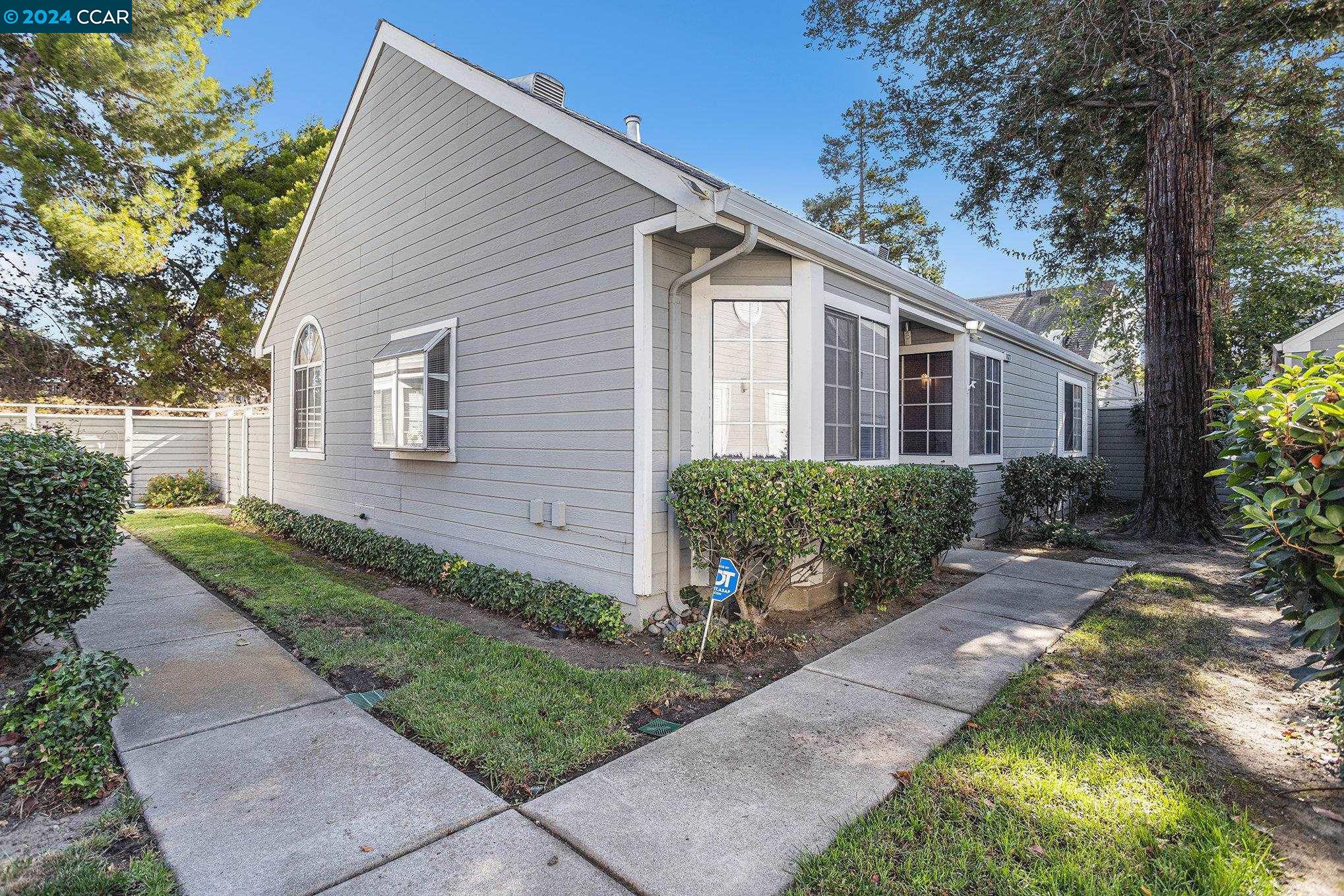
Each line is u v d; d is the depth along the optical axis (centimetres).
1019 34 816
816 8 1048
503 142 594
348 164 851
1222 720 328
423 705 348
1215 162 1023
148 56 1173
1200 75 749
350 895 206
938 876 213
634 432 475
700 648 428
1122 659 415
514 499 588
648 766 287
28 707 276
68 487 375
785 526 440
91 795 259
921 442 870
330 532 815
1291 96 929
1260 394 248
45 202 1053
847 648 447
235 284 1723
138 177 1241
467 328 645
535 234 561
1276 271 1298
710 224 421
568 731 318
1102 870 214
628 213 478
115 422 1367
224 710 347
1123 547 815
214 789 268
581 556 520
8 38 1098
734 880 212
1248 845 226
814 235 509
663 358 483
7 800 258
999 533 885
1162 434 856
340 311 883
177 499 1357
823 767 285
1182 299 838
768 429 530
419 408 669
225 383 1798
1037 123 923
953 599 575
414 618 514
